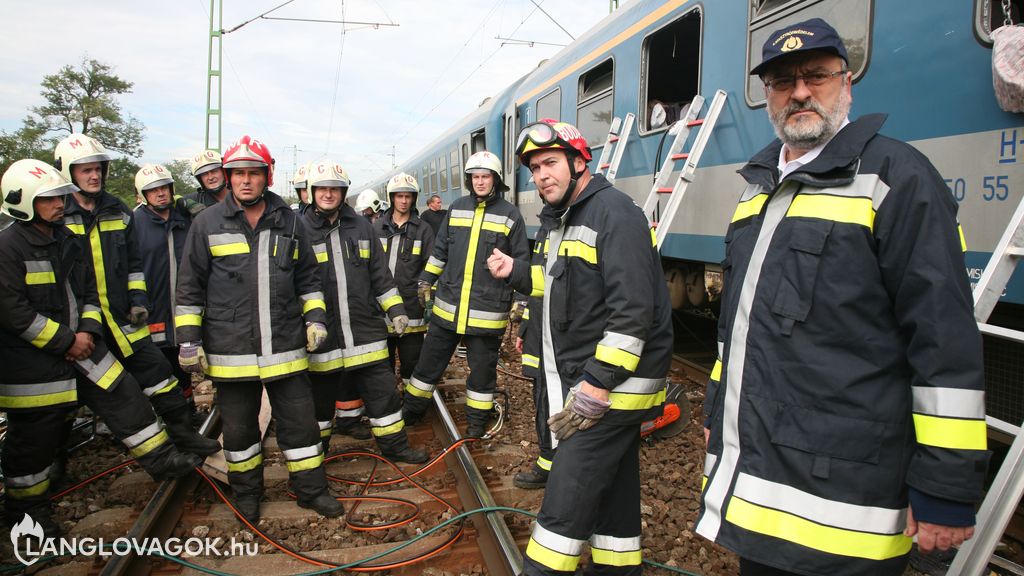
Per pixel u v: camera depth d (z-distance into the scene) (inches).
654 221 195.3
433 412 196.2
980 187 114.7
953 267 55.4
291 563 115.5
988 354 142.3
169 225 181.8
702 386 227.8
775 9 164.1
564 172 88.7
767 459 63.9
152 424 133.8
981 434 53.8
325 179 147.4
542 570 82.7
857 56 142.0
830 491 60.2
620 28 244.2
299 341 129.4
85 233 135.6
